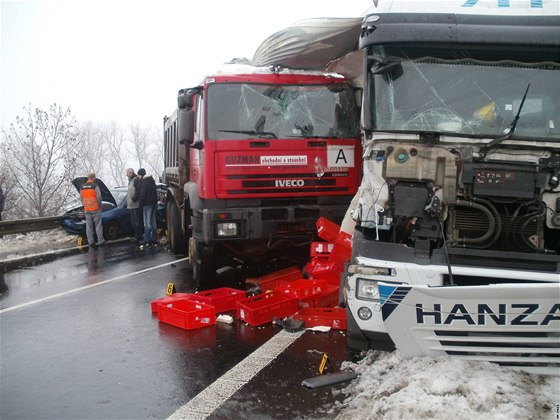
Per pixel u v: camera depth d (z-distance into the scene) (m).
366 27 4.77
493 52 4.70
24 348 5.66
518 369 4.02
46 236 14.72
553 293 3.63
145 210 13.02
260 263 8.91
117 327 6.34
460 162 4.45
